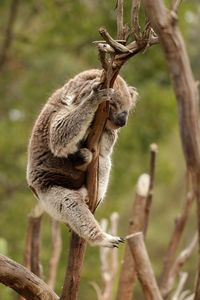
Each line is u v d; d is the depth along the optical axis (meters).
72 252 13.30
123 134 40.28
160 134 41.41
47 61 42.66
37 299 13.21
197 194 8.29
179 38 8.20
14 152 41.94
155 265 53.91
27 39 43.59
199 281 10.48
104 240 13.20
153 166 16.38
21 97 42.84
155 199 59.78
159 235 57.16
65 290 13.18
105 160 14.62
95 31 41.81
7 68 43.81
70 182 14.13
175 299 16.92
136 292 44.22
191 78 8.21
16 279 13.05
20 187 41.38
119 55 11.32
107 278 17.20
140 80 41.25
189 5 40.94
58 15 42.06
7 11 45.16
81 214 13.60
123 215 51.53
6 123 42.41
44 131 14.64
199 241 9.87
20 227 39.06
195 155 8.20
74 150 13.38
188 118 8.20
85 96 13.88
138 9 10.95
